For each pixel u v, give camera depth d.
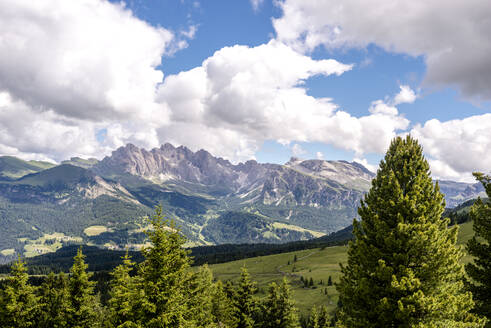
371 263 18.80
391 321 16.91
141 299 22.98
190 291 28.86
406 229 17.67
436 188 19.36
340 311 20.72
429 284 17.36
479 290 21.19
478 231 22.00
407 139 20.91
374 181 21.55
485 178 22.41
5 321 32.81
